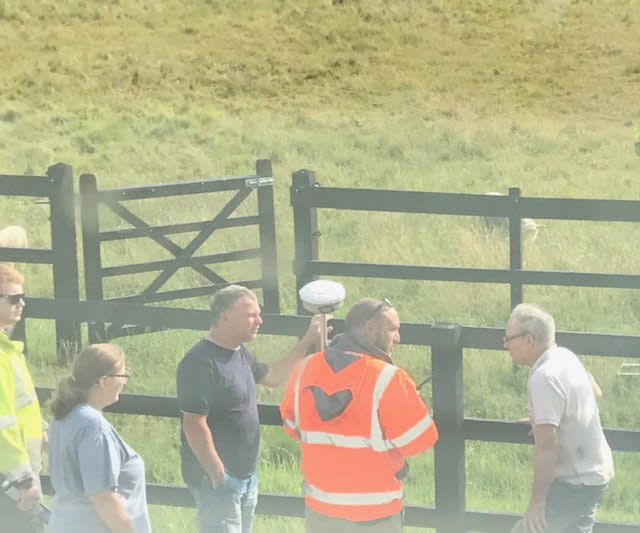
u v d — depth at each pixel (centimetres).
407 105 3366
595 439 659
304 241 1308
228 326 689
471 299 1546
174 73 3547
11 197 2264
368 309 632
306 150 2797
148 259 1838
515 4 4150
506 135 2945
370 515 629
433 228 1959
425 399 1206
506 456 1098
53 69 3497
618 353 744
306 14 4041
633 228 1955
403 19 4038
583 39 3891
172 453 1095
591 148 2869
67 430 604
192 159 2712
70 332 1331
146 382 1257
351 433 621
